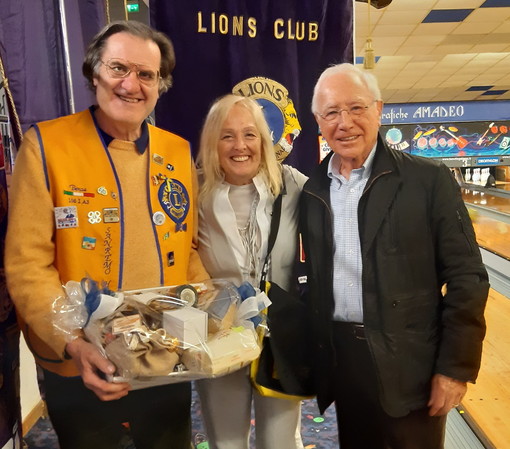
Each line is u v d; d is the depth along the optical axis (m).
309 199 1.48
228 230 1.47
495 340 3.35
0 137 1.21
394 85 9.45
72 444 1.28
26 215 1.16
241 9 2.07
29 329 1.21
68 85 1.89
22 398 2.17
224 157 1.47
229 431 1.52
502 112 11.03
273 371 1.42
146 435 1.33
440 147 10.67
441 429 1.43
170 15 2.03
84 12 2.08
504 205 10.04
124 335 1.00
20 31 1.62
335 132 1.39
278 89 2.14
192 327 1.05
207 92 2.10
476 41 6.60
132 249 1.26
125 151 1.28
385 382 1.33
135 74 1.19
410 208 1.34
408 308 1.35
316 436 2.24
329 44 2.19
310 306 1.48
